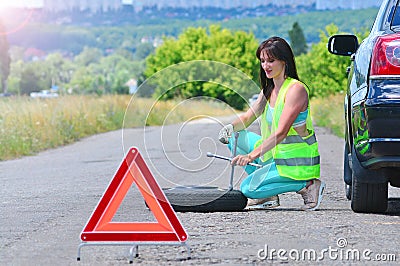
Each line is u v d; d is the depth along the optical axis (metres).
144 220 9.11
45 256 7.19
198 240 7.72
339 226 8.45
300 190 9.77
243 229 8.30
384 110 8.43
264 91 9.93
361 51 9.39
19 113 28.59
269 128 9.84
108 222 7.03
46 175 15.22
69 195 11.69
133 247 6.95
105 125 33.41
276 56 9.67
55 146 24.62
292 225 8.53
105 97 37.94
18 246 7.68
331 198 11.09
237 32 104.81
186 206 9.51
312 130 9.75
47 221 9.18
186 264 6.72
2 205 10.68
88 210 10.05
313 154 9.75
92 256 7.13
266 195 9.69
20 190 12.59
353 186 9.34
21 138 22.52
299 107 9.59
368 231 8.16
